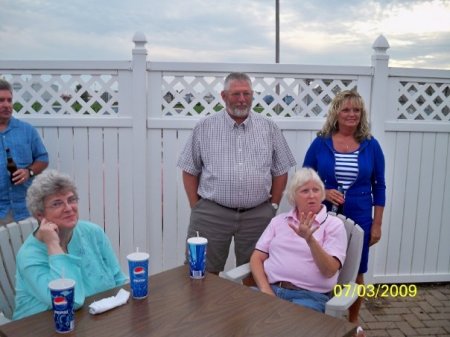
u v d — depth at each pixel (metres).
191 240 2.12
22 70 3.70
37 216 1.97
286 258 2.57
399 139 4.03
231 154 3.09
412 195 4.15
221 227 3.20
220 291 1.97
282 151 3.29
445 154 4.12
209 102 3.86
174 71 3.76
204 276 2.15
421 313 3.73
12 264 2.44
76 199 2.01
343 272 2.67
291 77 3.85
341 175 3.09
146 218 3.91
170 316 1.71
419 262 4.27
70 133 3.79
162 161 3.87
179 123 3.79
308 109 3.92
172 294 1.92
